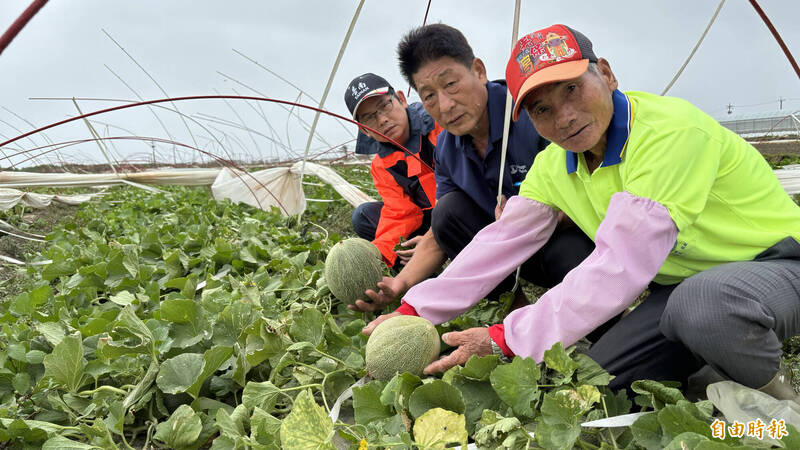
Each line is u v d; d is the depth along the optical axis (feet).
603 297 6.42
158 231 18.76
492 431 5.85
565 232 9.37
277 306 10.78
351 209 24.16
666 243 6.36
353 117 12.60
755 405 6.00
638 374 7.01
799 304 6.35
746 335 5.99
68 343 7.61
